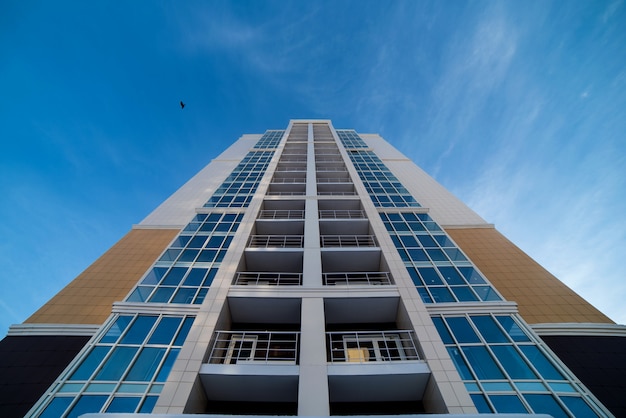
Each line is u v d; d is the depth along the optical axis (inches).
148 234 837.8
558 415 368.2
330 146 1457.9
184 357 411.5
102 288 645.9
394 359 480.1
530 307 610.5
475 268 617.0
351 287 537.0
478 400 382.9
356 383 409.4
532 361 427.8
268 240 724.0
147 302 525.0
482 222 897.5
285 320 551.5
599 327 556.7
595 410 373.1
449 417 270.5
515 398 384.8
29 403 424.5
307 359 407.5
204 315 477.7
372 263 655.1
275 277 653.9
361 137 1766.7
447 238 722.2
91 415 268.4
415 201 916.6
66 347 513.0
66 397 384.2
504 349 444.5
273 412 425.4
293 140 1542.8
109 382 401.7
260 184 932.6
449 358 414.0
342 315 546.9
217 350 460.8
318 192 986.1
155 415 270.4
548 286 656.4
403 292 526.9
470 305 518.6
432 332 450.6
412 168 1322.6
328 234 749.3
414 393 421.1
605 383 462.9
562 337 544.1
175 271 603.8
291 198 842.8
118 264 718.5
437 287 567.2
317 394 363.3
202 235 730.8
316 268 581.9
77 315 580.7
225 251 668.1
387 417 278.4
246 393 418.3
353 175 1024.9
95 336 460.8
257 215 773.9
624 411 420.8
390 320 553.0
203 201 1007.0
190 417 267.7
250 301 524.1
